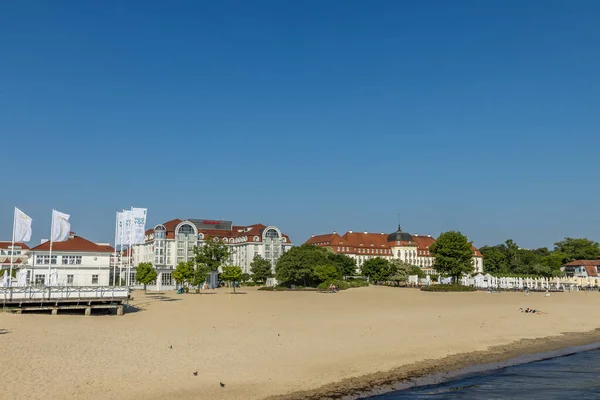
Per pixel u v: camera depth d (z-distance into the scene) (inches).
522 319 2372.0
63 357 1300.4
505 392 1149.7
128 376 1148.5
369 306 3075.8
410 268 6658.5
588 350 1652.3
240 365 1291.8
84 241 4434.1
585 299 3880.4
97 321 2098.9
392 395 1109.1
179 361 1310.3
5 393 984.3
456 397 1103.6
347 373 1262.3
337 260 6678.2
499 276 7012.8
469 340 1760.6
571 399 1098.1
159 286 5447.8
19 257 5979.3
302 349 1518.2
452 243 5255.9
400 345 1624.0
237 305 3093.0
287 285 5861.2
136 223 3865.7
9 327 1779.0
